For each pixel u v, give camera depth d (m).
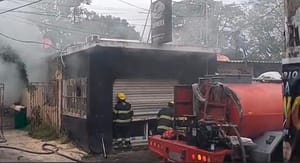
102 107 11.85
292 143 7.80
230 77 9.04
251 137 8.56
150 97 12.92
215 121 8.45
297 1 7.98
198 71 13.59
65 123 13.89
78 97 12.77
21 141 13.94
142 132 12.73
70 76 13.56
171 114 11.48
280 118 8.61
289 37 8.16
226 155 7.90
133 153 11.70
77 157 11.11
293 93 7.90
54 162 10.20
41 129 15.73
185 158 8.59
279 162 8.19
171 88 13.31
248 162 8.35
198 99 9.20
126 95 12.50
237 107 8.30
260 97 8.52
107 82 11.98
